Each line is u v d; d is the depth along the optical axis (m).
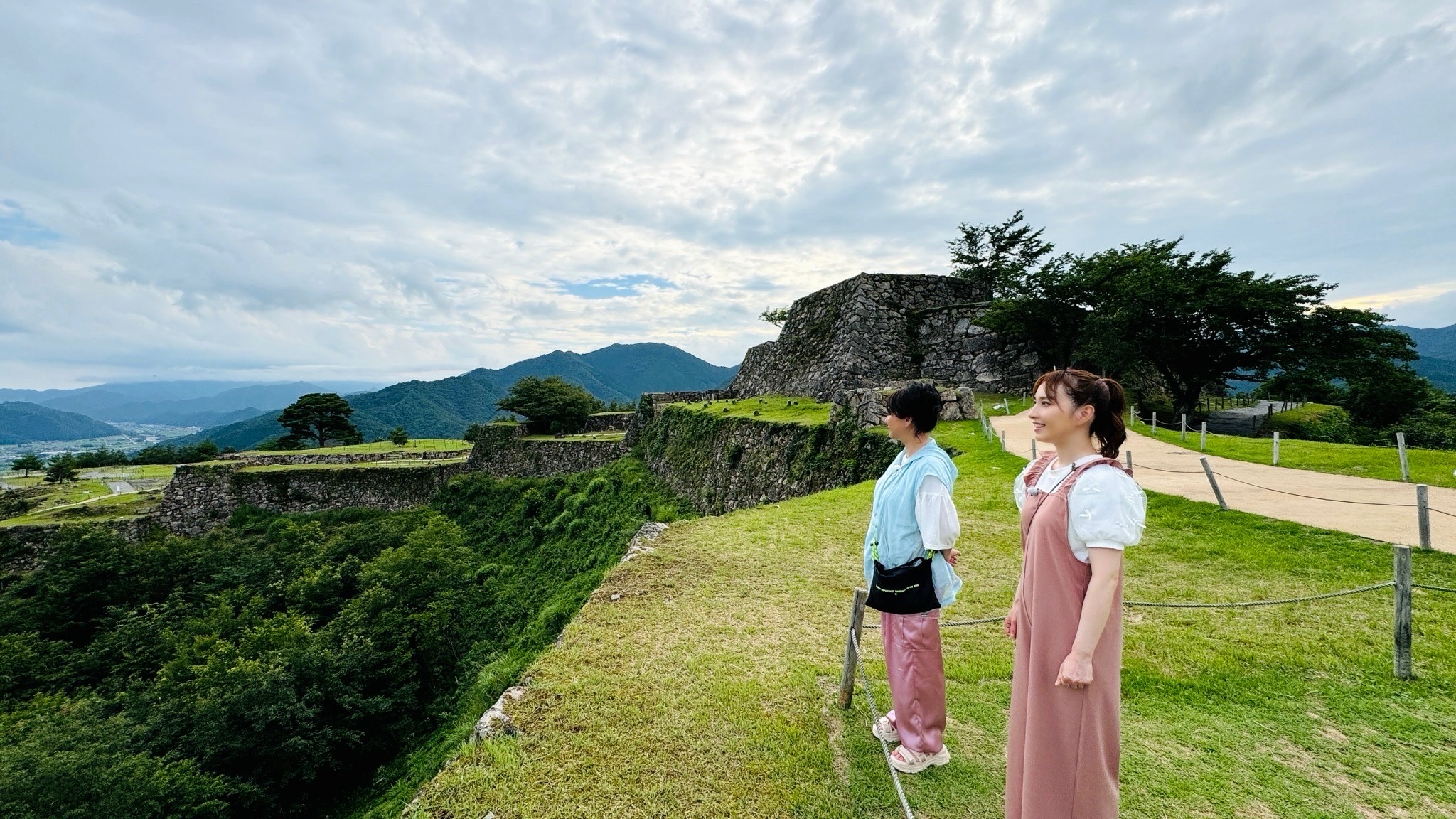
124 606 26.42
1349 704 4.41
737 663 5.26
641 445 38.62
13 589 31.80
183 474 42.81
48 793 11.14
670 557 8.57
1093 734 2.37
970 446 16.84
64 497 46.44
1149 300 23.31
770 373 39.53
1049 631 2.45
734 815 3.41
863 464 16.66
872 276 33.19
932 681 3.57
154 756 13.21
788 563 8.29
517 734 4.19
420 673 18.28
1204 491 11.20
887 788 3.57
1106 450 2.59
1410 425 25.81
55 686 21.22
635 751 3.98
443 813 3.47
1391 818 3.29
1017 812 2.62
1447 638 5.22
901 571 3.50
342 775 14.79
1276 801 3.45
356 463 48.75
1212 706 4.48
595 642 5.71
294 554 30.52
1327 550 7.55
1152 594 6.68
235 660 15.97
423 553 23.42
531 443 42.91
